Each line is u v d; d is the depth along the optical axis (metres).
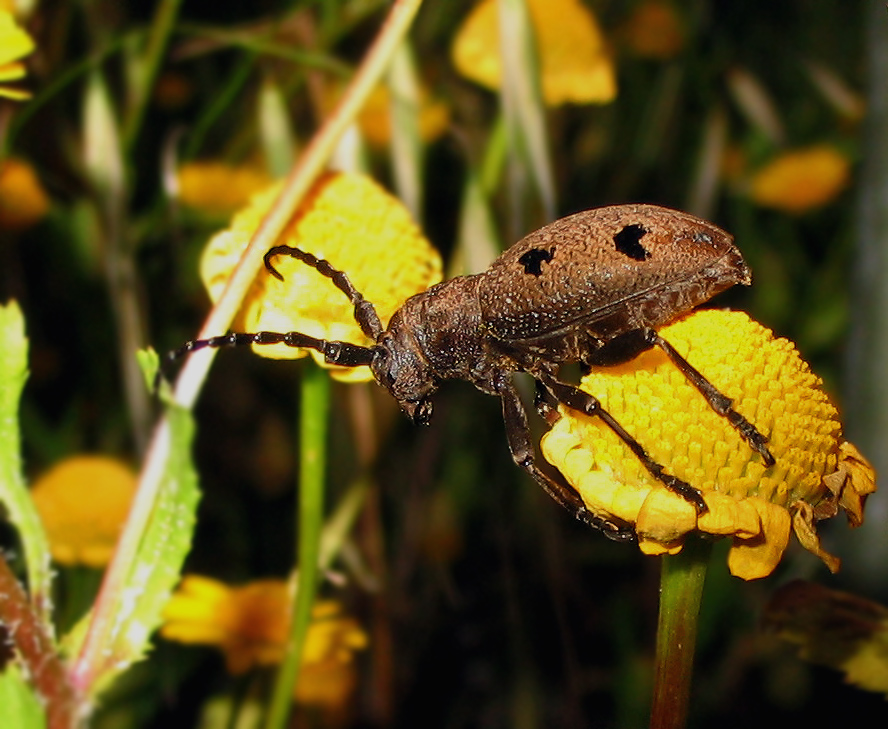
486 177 0.18
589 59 0.18
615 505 0.14
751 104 0.22
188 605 0.17
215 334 0.15
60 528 0.17
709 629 0.18
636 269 0.15
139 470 0.18
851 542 0.17
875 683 0.15
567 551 0.21
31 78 0.20
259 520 0.22
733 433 0.14
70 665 0.14
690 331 0.14
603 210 0.15
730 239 0.15
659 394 0.14
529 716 0.20
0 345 0.14
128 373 0.17
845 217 0.23
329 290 0.15
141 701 0.18
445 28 0.21
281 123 0.17
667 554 0.14
